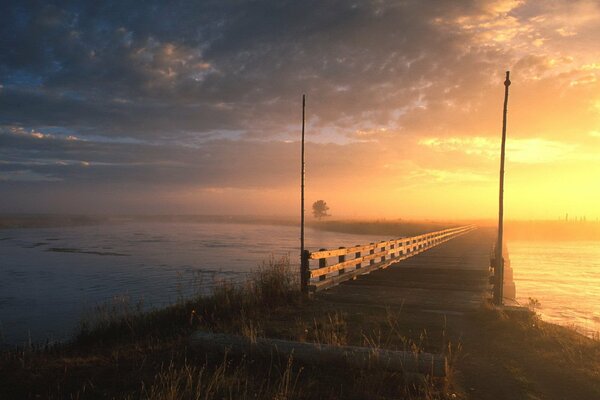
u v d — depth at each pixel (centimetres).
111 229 10138
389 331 784
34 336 1201
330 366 567
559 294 2489
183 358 604
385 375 534
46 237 6544
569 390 521
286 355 585
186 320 924
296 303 1029
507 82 1080
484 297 1126
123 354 639
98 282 2283
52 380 530
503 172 1076
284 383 518
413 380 517
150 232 8744
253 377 535
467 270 1684
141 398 468
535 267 4103
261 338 618
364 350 565
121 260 3453
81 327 1083
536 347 701
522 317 868
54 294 1938
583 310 2023
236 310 947
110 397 477
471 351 675
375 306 1022
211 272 2669
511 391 515
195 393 485
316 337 685
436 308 1008
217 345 615
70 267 2983
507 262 2442
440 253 2512
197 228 11806
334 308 986
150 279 2378
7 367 575
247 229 11331
